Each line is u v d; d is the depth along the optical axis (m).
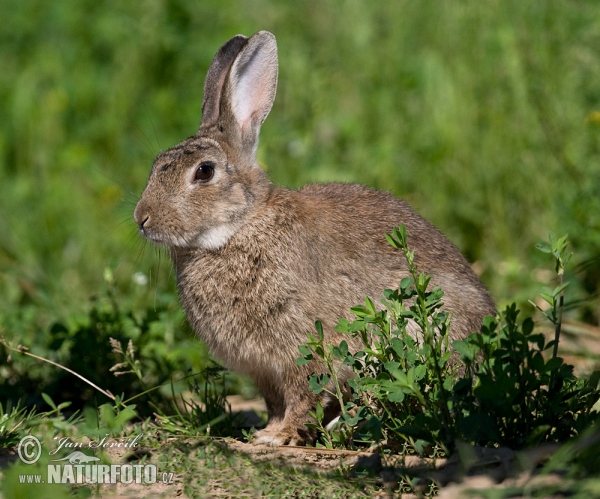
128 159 16.23
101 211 14.87
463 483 7.06
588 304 11.45
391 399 7.54
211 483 7.51
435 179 13.96
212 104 10.59
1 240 14.57
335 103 15.66
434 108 14.57
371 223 9.79
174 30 18.14
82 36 19.03
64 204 15.09
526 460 6.83
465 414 7.76
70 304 12.81
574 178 13.05
